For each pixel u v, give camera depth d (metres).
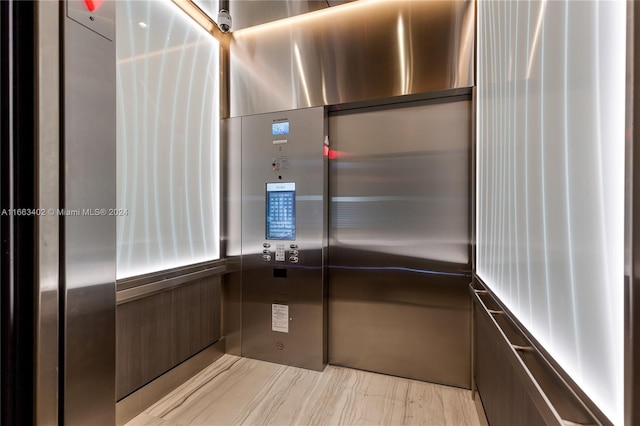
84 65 0.68
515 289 1.06
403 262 2.23
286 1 2.19
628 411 0.47
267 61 2.48
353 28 2.23
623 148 0.50
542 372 0.81
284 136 2.43
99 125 0.71
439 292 2.15
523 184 0.97
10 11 0.58
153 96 2.00
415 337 2.21
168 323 2.08
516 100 1.04
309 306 2.36
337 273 2.40
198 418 1.79
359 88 2.22
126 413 1.76
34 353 0.60
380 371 2.29
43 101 0.60
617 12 0.52
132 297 1.73
